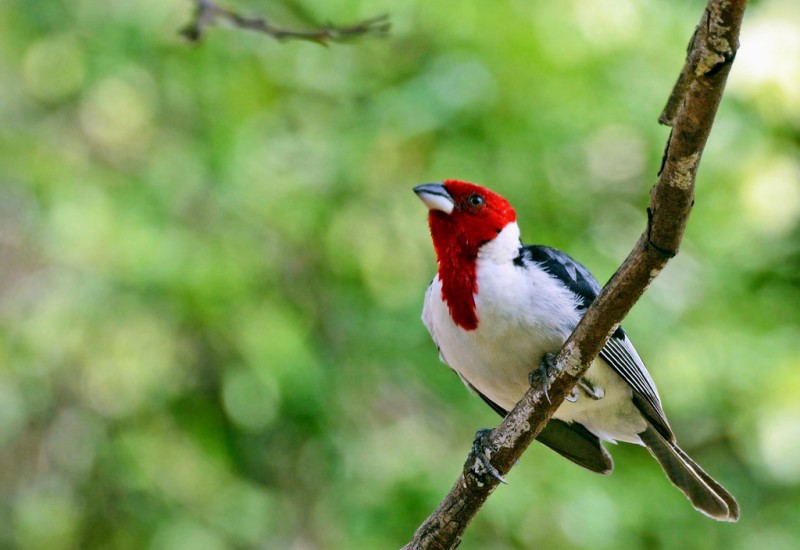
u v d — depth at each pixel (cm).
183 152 1209
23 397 1191
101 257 1131
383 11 1193
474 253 713
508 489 1085
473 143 1189
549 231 1185
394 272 1227
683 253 1239
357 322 1212
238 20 686
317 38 691
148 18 1238
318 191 1202
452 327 718
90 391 1224
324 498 1162
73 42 1247
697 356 1166
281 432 1199
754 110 1255
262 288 1192
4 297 1252
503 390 736
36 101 1281
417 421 1212
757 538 1182
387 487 1108
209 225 1184
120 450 1189
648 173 1224
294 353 1138
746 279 1245
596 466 795
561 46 1178
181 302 1141
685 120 500
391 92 1197
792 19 1259
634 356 716
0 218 1288
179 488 1174
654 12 1215
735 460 1259
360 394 1199
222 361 1224
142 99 1255
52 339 1170
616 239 1227
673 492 1177
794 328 1252
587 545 1084
